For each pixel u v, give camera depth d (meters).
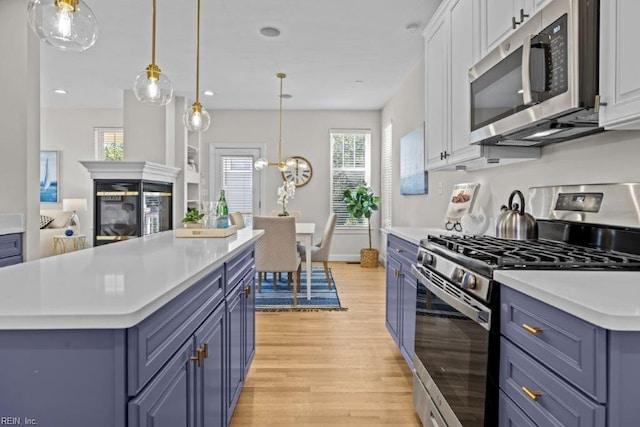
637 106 1.10
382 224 6.66
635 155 1.51
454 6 2.39
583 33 1.26
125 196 4.87
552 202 1.93
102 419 0.83
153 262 1.41
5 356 0.82
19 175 2.93
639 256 1.38
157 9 3.23
